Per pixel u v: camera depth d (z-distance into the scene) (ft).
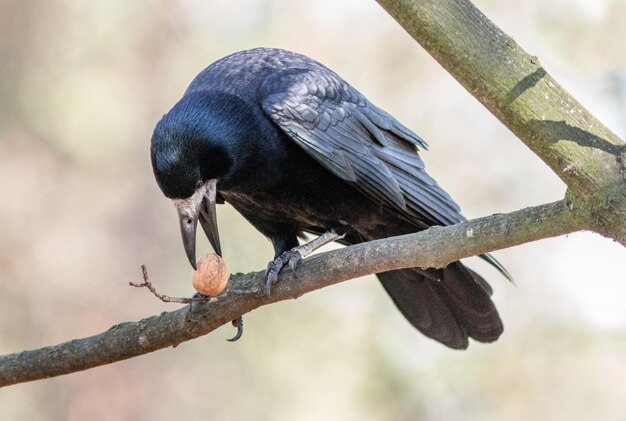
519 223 19.30
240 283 24.56
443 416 42.04
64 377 45.80
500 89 17.63
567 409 41.39
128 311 47.70
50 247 47.62
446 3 17.83
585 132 17.43
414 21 17.89
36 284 47.19
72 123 47.47
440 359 42.83
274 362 43.52
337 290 44.39
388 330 43.83
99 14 48.32
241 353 43.98
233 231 43.93
